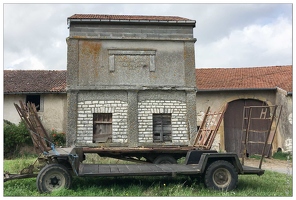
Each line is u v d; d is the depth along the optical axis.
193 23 15.95
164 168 9.73
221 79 22.31
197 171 9.12
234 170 9.20
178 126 15.59
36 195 8.13
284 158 19.05
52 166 8.60
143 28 15.78
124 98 15.48
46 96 21.47
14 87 21.41
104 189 8.95
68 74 15.19
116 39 15.57
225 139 20.97
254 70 23.77
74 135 14.95
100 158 14.66
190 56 15.95
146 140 15.32
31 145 20.75
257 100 21.12
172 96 15.75
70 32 15.41
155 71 15.70
